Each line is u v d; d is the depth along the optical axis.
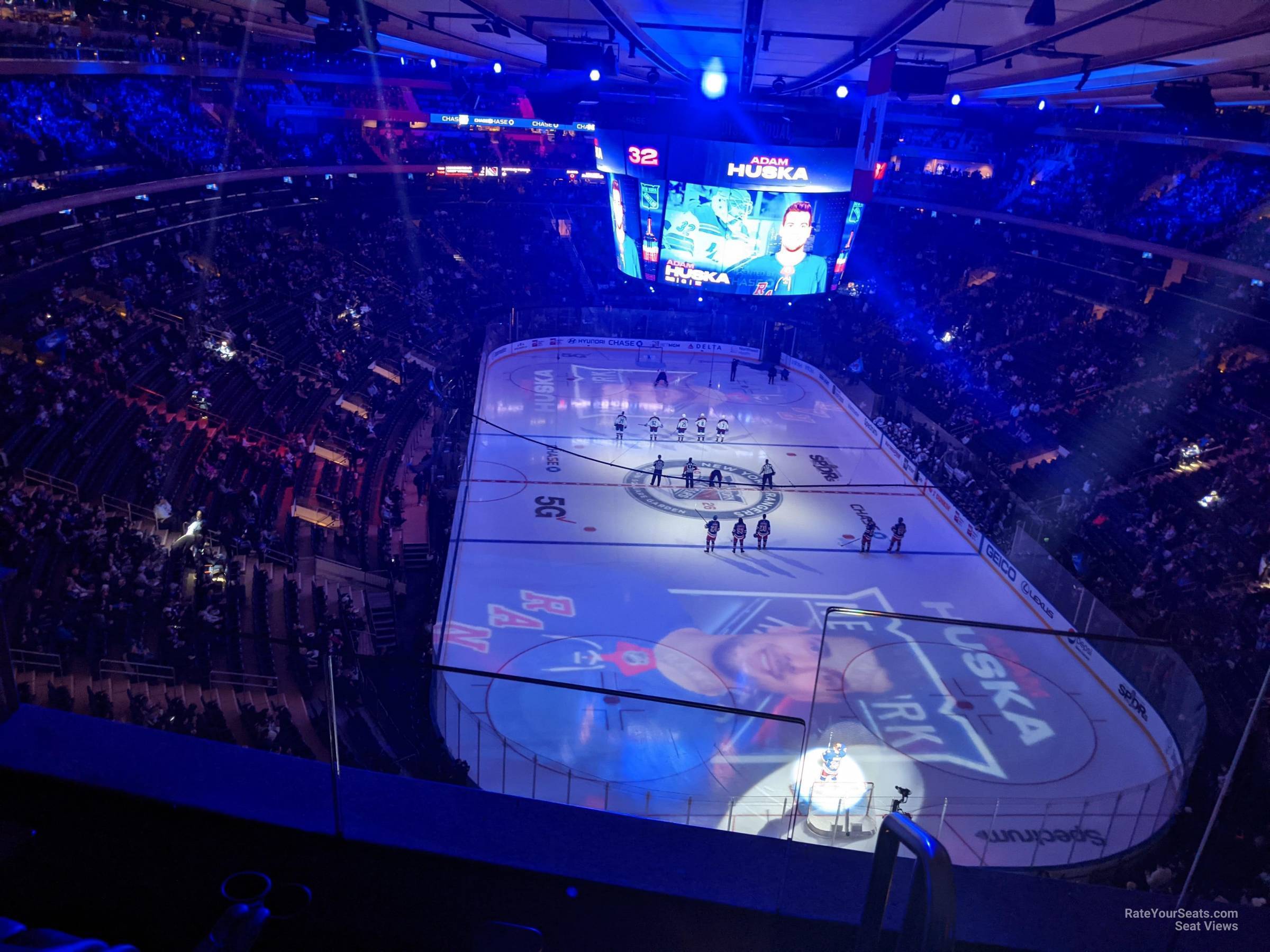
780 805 16.98
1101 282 44.81
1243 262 34.66
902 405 40.91
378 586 24.94
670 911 2.93
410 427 37.66
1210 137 35.31
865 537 29.45
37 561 18.14
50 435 22.14
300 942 2.79
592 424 40.66
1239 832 15.87
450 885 2.96
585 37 28.61
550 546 28.61
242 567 22.39
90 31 30.02
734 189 28.81
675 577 27.11
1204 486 29.95
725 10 21.95
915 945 1.93
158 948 2.76
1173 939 2.95
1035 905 3.06
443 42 33.59
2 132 29.38
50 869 2.95
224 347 32.41
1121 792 17.86
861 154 25.70
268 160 44.12
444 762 17.03
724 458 37.69
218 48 37.31
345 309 42.72
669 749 18.55
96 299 29.75
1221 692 20.20
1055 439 36.56
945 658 23.09
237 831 3.10
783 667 22.31
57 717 3.56
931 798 17.59
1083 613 23.30
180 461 25.27
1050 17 15.04
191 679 17.39
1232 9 16.66
